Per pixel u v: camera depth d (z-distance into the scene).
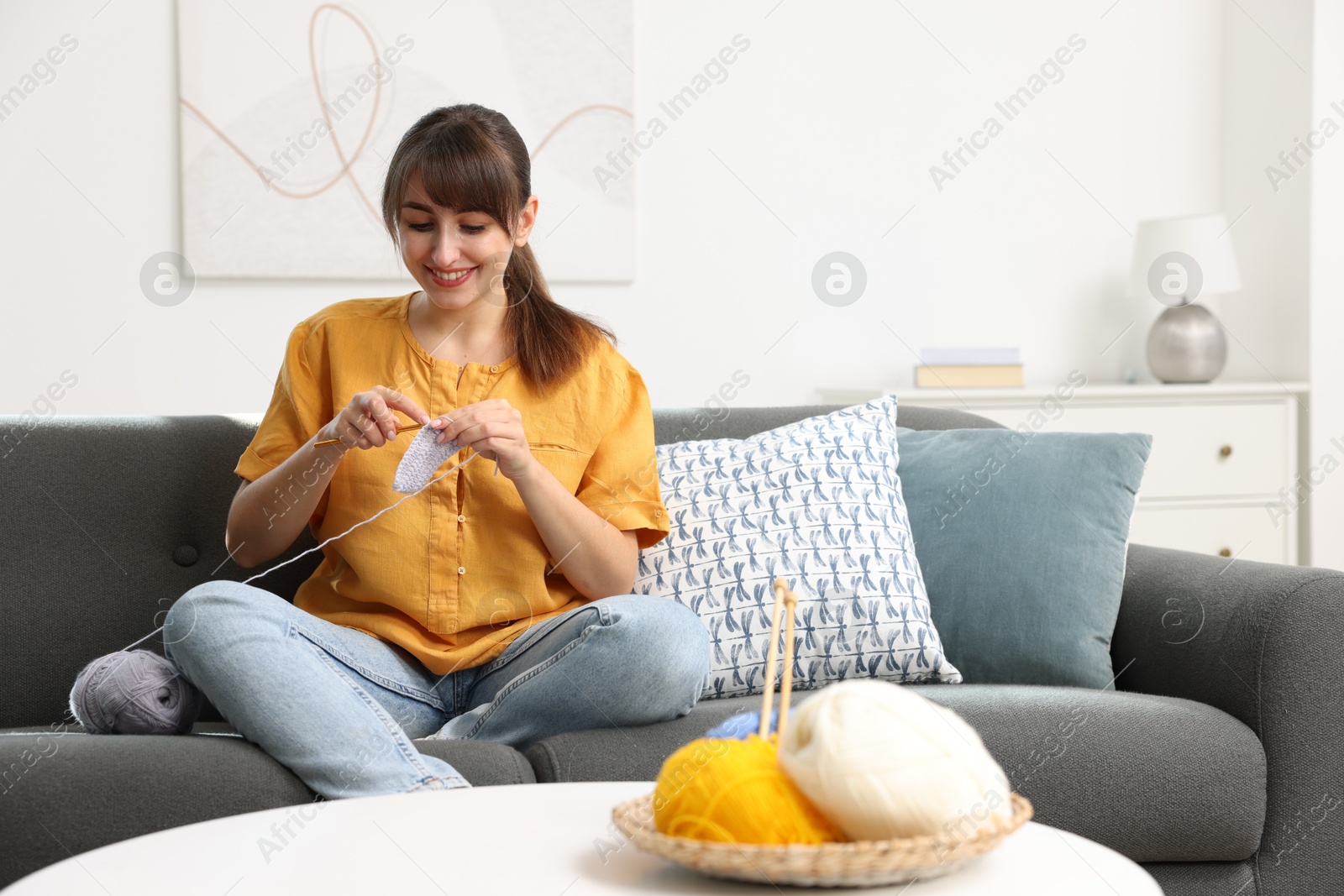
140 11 2.61
